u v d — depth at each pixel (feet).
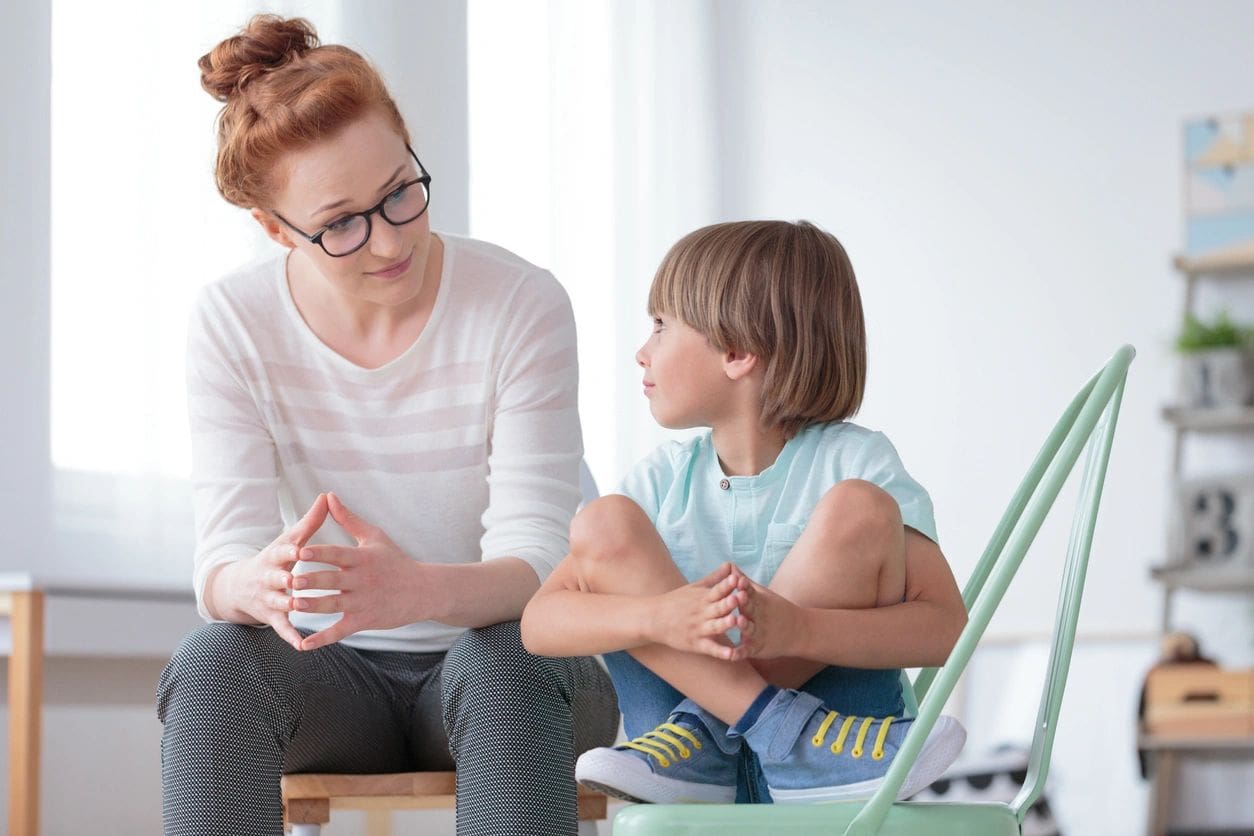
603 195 16.21
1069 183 17.70
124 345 10.76
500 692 5.09
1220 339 16.74
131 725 11.03
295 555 5.17
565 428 6.20
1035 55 17.94
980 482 17.57
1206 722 15.14
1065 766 15.23
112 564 10.55
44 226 10.36
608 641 4.52
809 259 5.15
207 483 5.99
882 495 4.62
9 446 10.08
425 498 6.18
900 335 18.08
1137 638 15.49
